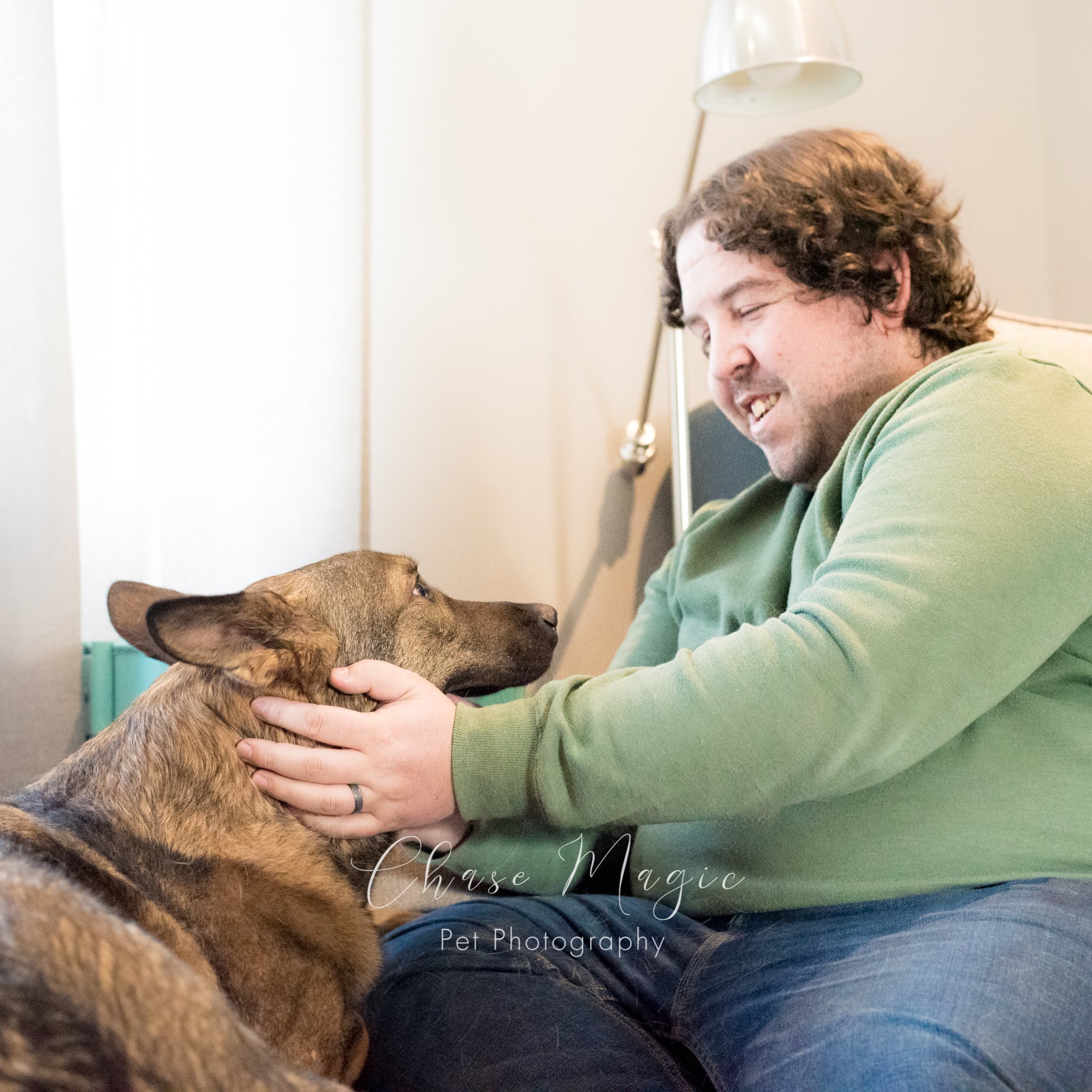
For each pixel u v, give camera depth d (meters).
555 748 1.13
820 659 1.05
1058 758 1.13
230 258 2.22
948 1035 0.87
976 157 3.01
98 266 2.18
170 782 1.19
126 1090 0.72
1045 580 1.07
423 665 1.51
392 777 1.14
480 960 1.30
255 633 1.22
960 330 1.46
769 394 1.51
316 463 2.26
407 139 2.49
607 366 2.67
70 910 0.81
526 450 2.58
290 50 2.25
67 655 1.93
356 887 1.31
